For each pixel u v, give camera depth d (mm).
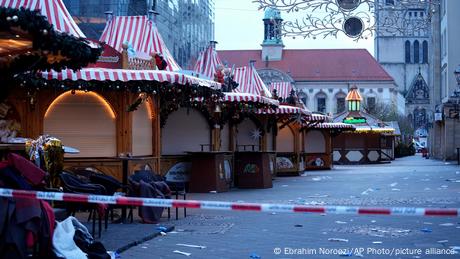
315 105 139000
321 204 18891
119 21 26406
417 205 18531
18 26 9203
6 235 7855
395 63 167875
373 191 24328
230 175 26078
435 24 68188
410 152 96312
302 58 141875
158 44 25922
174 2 68375
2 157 12695
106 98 18828
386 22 20281
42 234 8242
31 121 17875
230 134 27953
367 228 13633
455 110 51375
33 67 11219
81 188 11758
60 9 17125
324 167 46594
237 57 139000
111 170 18750
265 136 31109
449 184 27953
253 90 38750
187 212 17000
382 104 118438
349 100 65938
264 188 26172
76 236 8859
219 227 13906
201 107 24469
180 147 24453
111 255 9484
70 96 18578
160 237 12469
